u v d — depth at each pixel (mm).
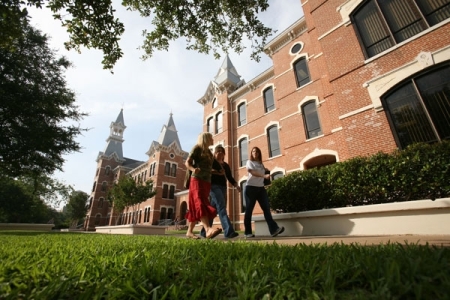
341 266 1201
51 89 16156
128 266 1443
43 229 21938
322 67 11133
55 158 14914
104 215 46750
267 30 7719
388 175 4320
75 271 1309
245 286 997
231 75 22875
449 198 3551
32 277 1223
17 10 5219
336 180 5098
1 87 13164
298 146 12906
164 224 31062
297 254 1612
